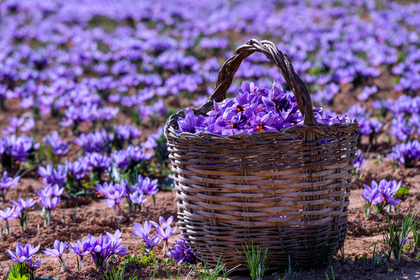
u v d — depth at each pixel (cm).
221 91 453
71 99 1019
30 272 379
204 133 354
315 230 369
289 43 1572
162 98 1140
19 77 1296
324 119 375
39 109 1042
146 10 2197
